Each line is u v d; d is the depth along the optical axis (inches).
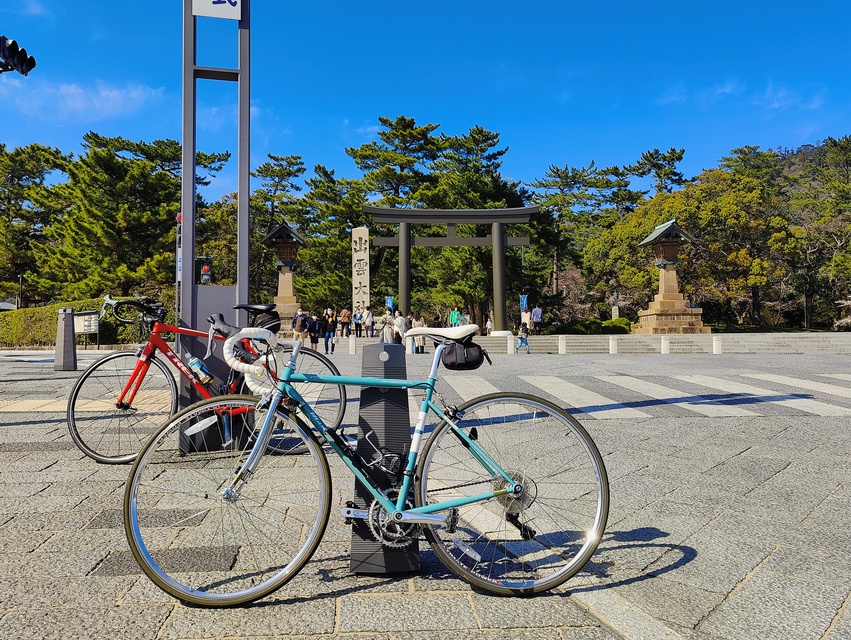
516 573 93.7
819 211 2247.8
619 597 88.0
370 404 94.1
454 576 96.4
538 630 79.5
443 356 94.4
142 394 164.9
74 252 1227.9
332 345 848.3
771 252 1605.6
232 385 162.7
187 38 176.9
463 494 93.4
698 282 1615.4
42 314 884.6
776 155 2856.8
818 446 191.6
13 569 97.3
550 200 2294.5
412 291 1763.0
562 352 876.6
